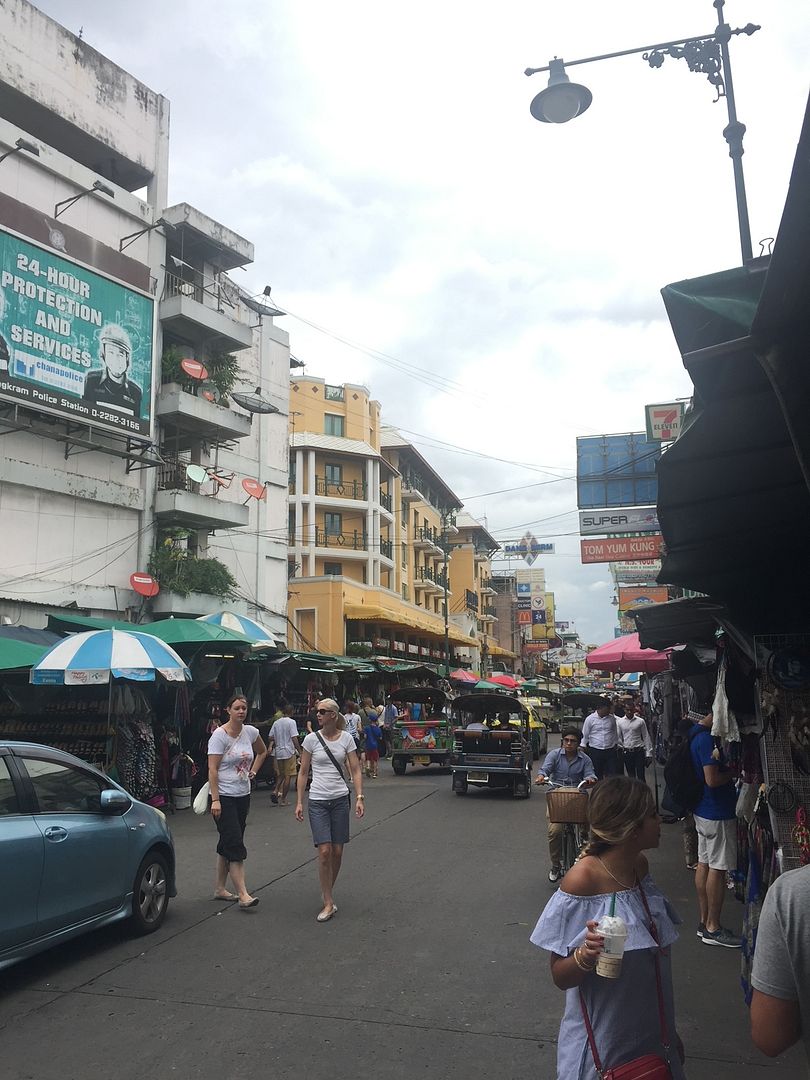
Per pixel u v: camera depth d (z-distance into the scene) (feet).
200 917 23.99
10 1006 17.01
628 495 84.89
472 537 224.33
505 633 274.98
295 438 146.00
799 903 6.53
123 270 74.02
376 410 167.94
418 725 71.51
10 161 65.92
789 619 18.40
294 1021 16.21
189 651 52.80
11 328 62.44
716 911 21.09
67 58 74.33
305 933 22.33
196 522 81.56
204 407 78.69
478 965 19.61
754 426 11.77
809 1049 6.38
